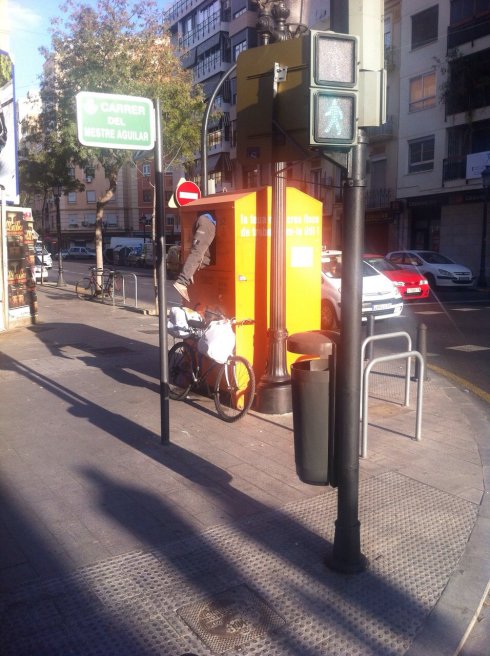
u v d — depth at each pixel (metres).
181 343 7.25
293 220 6.98
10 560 3.68
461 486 4.72
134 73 17.06
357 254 3.28
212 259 7.25
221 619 3.11
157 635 2.99
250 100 4.49
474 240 28.66
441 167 29.14
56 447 5.66
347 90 3.14
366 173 3.29
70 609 3.19
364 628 3.05
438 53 28.78
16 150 13.02
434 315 15.44
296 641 2.95
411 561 3.65
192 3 45.53
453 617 3.14
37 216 71.00
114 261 50.91
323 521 4.14
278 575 3.50
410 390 7.79
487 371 9.06
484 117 27.05
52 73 17.84
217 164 42.50
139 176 61.00
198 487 4.73
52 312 16.19
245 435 5.93
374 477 4.90
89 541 3.90
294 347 3.82
